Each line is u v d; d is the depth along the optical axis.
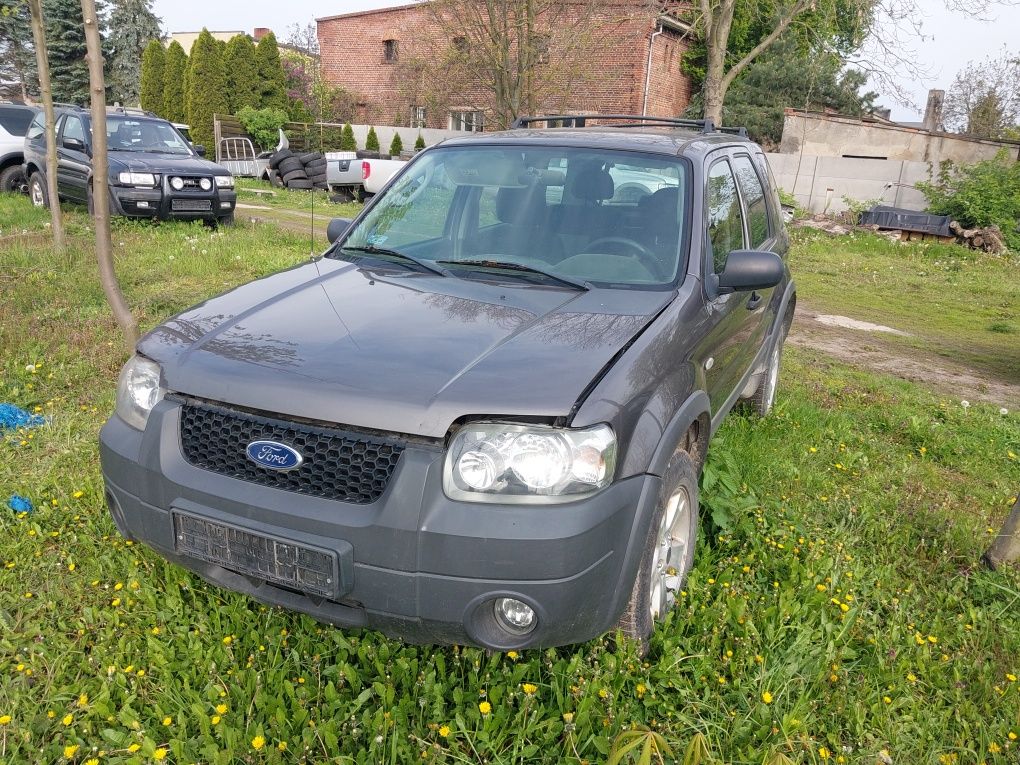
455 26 20.59
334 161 19.19
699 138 4.27
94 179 4.92
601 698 2.62
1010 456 5.65
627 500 2.48
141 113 13.73
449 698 2.64
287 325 2.85
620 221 3.59
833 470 4.96
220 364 2.61
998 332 10.11
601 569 2.41
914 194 19.38
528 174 3.85
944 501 4.65
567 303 3.11
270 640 2.80
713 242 3.68
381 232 3.85
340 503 2.38
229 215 12.77
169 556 2.67
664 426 2.70
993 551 3.88
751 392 5.27
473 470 2.31
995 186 17.69
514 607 2.46
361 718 2.50
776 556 3.64
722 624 3.05
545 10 18.92
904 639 3.16
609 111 24.92
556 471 2.33
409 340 2.69
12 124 14.73
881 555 3.89
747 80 28.53
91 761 2.30
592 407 2.42
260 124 26.75
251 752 2.38
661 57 25.50
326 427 2.43
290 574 2.42
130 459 2.67
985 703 2.85
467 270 3.44
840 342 9.11
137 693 2.61
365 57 30.78
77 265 8.52
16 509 3.63
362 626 2.45
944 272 14.48
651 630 2.91
